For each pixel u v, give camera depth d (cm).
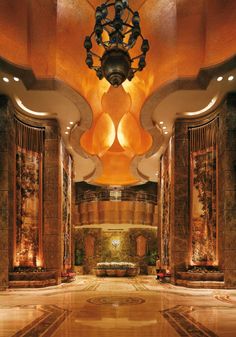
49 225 1345
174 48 1104
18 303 848
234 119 1173
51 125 1391
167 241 1616
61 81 1143
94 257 2736
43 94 1186
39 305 813
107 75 725
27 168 1324
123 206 2544
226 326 575
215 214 1266
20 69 1049
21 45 1034
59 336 505
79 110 1288
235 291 1081
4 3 959
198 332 531
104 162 2369
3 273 1112
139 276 2320
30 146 1352
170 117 1377
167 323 600
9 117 1200
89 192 2619
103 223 2520
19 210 1259
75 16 1070
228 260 1119
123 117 1825
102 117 1795
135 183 2391
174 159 1371
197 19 1036
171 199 1444
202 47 1074
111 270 2164
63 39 1094
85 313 701
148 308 768
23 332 529
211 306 798
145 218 2594
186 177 1352
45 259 1327
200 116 1358
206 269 1241
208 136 1337
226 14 991
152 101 1232
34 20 1030
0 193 1141
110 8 1084
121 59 716
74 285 1400
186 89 1145
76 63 1179
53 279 1284
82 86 1250
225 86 1138
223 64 1033
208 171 1308
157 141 1591
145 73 1288
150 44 1142
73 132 1492
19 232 1251
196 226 1307
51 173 1370
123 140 1892
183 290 1144
